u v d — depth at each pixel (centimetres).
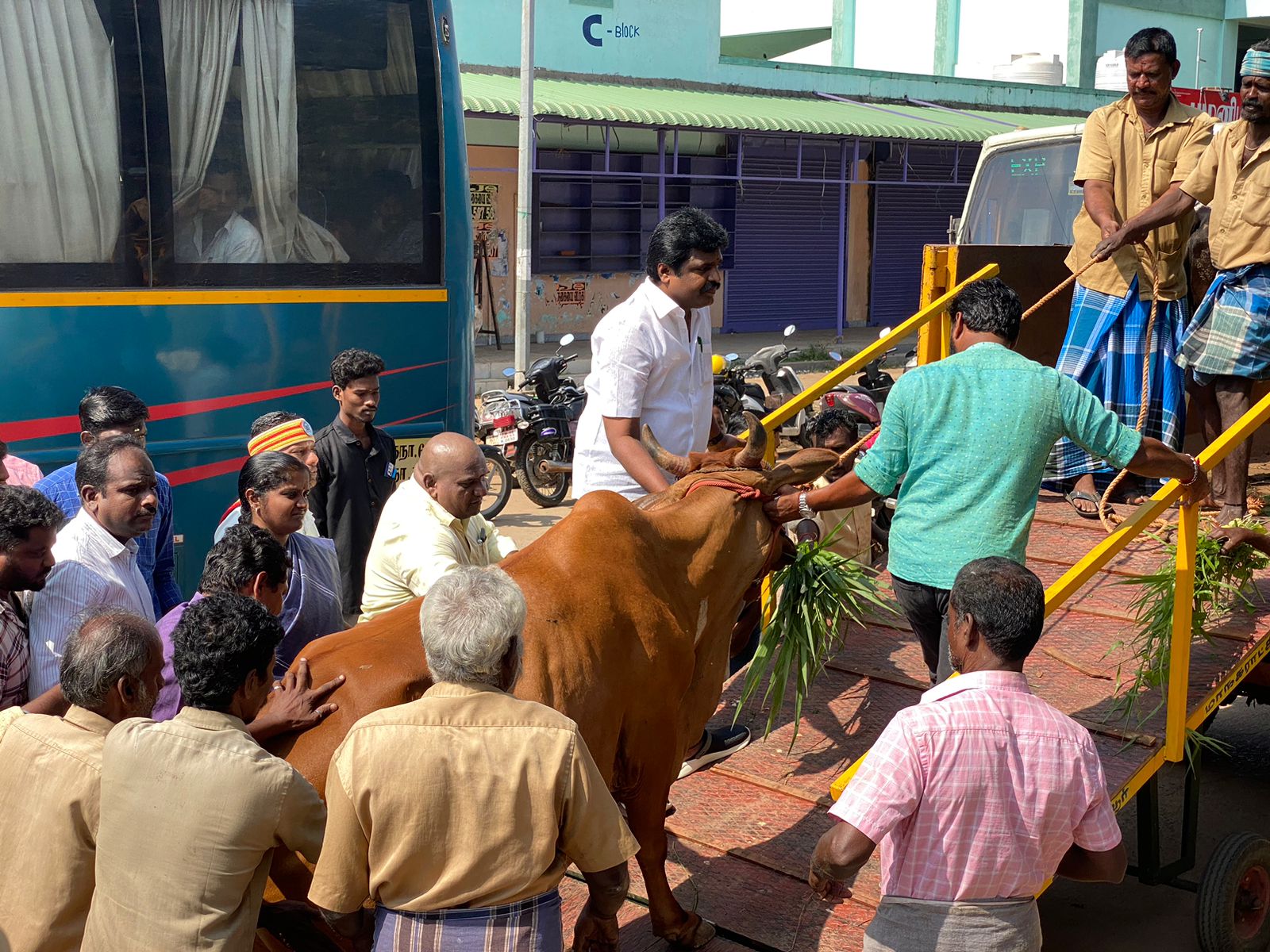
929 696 281
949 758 267
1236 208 508
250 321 655
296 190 666
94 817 275
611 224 2106
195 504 648
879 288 2533
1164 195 514
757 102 2103
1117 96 2636
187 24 627
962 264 599
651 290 407
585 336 2112
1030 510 355
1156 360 554
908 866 273
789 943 342
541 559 313
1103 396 556
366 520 615
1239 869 405
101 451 405
